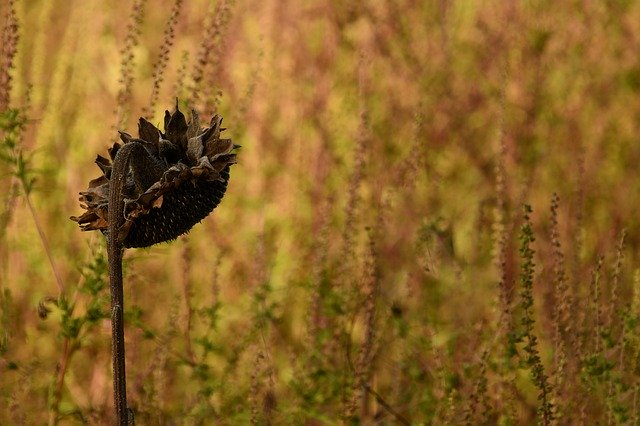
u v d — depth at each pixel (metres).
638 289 6.35
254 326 6.99
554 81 10.34
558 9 10.92
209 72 7.31
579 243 7.52
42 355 7.21
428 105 9.95
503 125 8.66
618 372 5.99
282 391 7.24
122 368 4.08
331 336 7.01
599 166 9.40
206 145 4.01
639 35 10.70
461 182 9.31
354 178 7.63
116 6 10.30
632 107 10.16
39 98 8.91
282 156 9.41
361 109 8.07
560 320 6.59
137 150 3.97
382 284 7.48
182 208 4.01
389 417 6.91
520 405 6.95
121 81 6.98
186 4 10.12
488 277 7.66
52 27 10.45
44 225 8.18
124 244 4.07
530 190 9.08
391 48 10.45
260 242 7.57
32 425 6.54
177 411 6.75
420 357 7.08
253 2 10.75
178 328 7.11
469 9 11.27
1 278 7.59
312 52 10.47
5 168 7.72
